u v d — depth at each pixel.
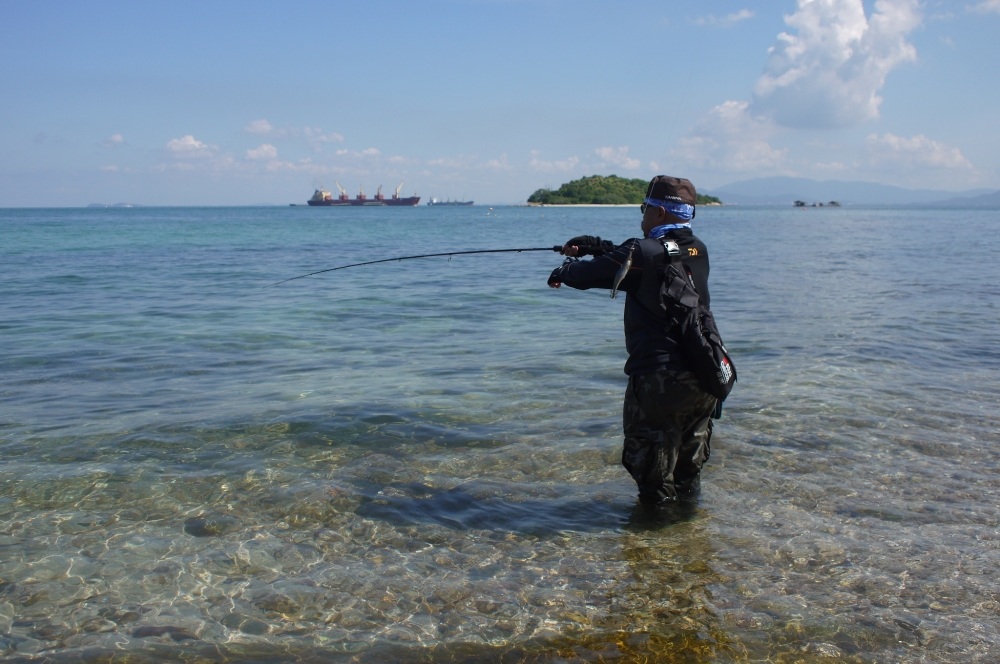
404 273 18.14
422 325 10.37
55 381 6.97
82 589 3.37
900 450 5.15
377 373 7.35
